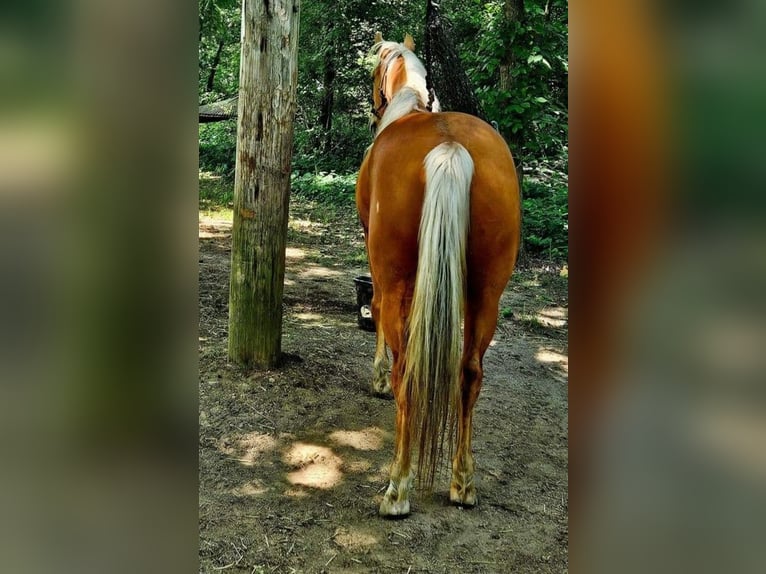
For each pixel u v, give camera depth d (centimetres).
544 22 620
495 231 225
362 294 446
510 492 267
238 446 288
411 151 226
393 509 242
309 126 1170
